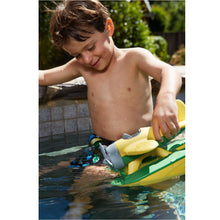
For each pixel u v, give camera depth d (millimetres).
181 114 1467
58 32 1517
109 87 1712
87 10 1505
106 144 1689
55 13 1568
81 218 921
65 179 1313
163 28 11484
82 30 1483
